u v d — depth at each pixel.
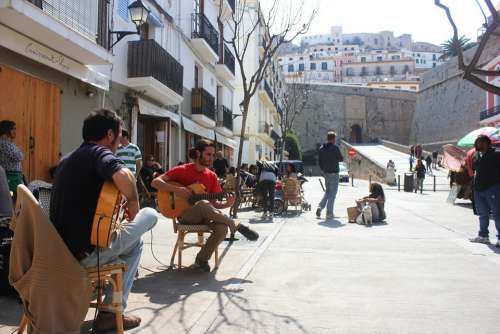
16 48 8.52
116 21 12.73
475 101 47.34
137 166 7.12
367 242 8.12
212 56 21.78
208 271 5.72
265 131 40.22
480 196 8.09
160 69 14.34
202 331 3.71
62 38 9.09
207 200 5.90
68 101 10.61
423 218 12.13
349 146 60.03
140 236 3.76
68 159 3.33
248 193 14.61
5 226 4.50
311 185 32.62
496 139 15.11
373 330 3.82
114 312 3.68
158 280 5.30
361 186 32.28
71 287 2.96
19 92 8.88
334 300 4.64
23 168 8.98
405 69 129.25
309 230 9.60
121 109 13.26
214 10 23.64
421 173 24.19
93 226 3.17
